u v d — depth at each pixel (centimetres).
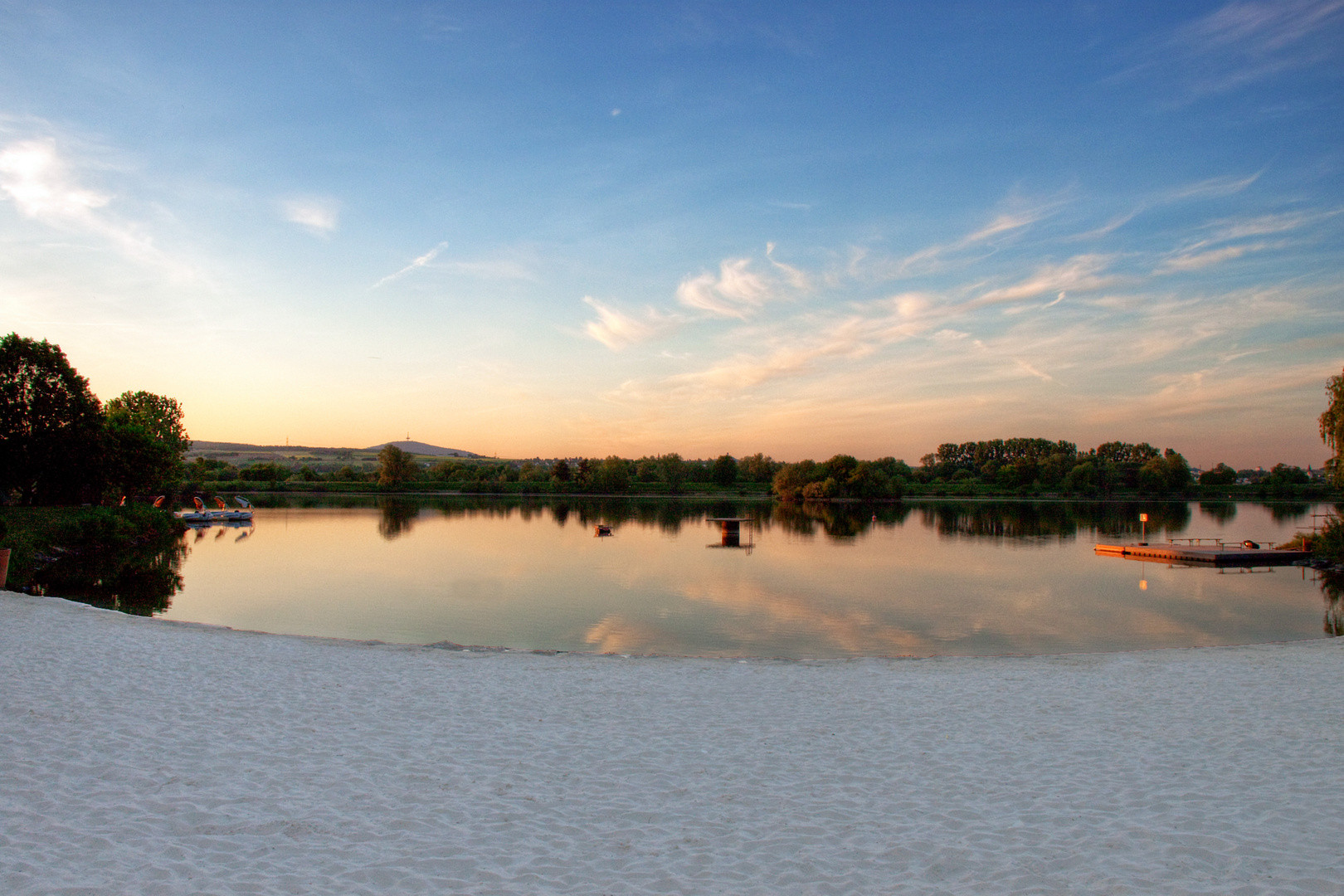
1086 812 655
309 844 567
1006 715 992
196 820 597
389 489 12769
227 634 1468
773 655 1783
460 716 946
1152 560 3906
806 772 765
